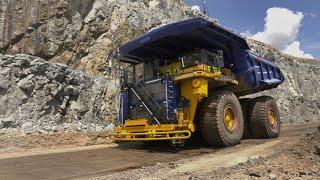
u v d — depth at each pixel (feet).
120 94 35.68
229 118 32.32
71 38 64.59
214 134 30.66
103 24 70.85
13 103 52.80
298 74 178.91
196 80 30.14
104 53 69.10
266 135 38.78
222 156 24.95
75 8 66.59
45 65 57.31
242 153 25.82
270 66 43.80
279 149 26.00
